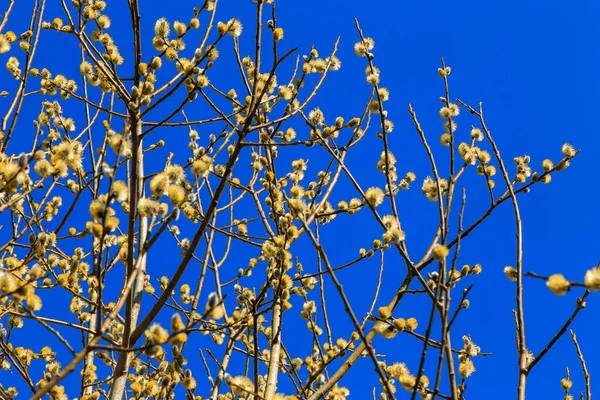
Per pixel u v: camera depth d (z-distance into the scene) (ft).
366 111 15.48
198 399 15.93
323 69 15.94
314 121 14.66
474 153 13.62
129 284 9.36
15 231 15.29
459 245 10.39
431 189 13.76
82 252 16.15
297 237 15.35
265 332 17.90
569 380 12.67
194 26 13.93
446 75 13.88
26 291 9.95
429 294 10.25
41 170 12.09
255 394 11.59
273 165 17.11
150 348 8.50
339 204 16.05
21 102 15.52
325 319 15.47
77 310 16.66
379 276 15.37
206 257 15.66
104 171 9.64
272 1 15.69
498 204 13.48
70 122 17.43
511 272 11.37
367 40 14.05
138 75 13.03
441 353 9.54
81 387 14.65
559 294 8.88
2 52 14.67
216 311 8.64
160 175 10.34
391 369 12.04
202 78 13.58
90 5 14.15
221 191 11.39
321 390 13.09
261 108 16.66
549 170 13.85
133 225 10.82
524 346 10.09
